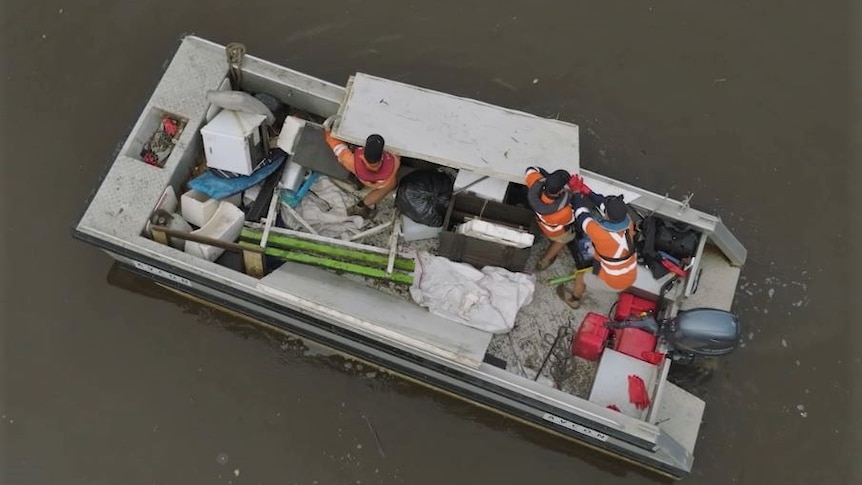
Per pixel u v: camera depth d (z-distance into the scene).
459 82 8.85
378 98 7.00
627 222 6.28
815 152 8.77
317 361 7.51
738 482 7.20
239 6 8.95
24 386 7.18
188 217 7.25
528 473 7.25
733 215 8.38
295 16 8.95
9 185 7.91
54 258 7.65
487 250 7.05
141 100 8.41
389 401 7.42
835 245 8.30
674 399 7.03
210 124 6.91
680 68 9.10
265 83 7.54
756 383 7.57
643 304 7.30
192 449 7.11
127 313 7.54
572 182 6.67
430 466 7.21
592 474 7.29
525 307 7.43
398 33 8.98
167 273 6.99
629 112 8.83
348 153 6.80
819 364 7.71
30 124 8.21
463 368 6.52
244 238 7.12
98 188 6.94
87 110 8.32
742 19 9.40
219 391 7.33
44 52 8.56
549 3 9.30
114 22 8.75
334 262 7.08
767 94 9.04
